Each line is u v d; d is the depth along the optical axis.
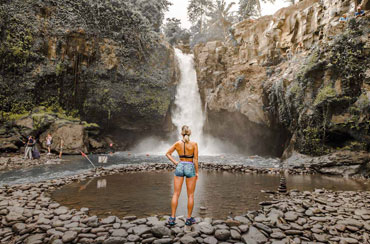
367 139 10.12
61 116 18.20
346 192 6.32
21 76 17.08
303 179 8.73
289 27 18.23
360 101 10.32
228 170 10.88
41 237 3.31
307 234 3.55
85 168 10.55
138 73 22.08
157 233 3.41
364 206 4.99
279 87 15.09
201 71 25.25
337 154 10.65
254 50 20.97
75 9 19.19
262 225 3.77
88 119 20.56
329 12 14.41
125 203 5.20
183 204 5.18
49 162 12.16
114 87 21.16
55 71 18.16
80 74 19.59
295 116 13.77
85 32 19.36
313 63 12.38
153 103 22.86
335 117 11.23
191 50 34.03
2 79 16.34
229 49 24.02
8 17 16.47
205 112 24.84
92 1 19.80
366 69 10.45
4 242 3.24
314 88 12.39
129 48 21.66
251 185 7.42
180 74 25.83
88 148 18.64
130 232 3.51
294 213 4.46
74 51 19.08
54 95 18.66
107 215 4.39
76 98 19.66
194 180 3.91
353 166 9.89
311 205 4.94
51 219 4.11
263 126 18.09
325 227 3.79
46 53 18.06
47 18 18.17
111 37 20.92
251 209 4.88
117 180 7.99
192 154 4.00
